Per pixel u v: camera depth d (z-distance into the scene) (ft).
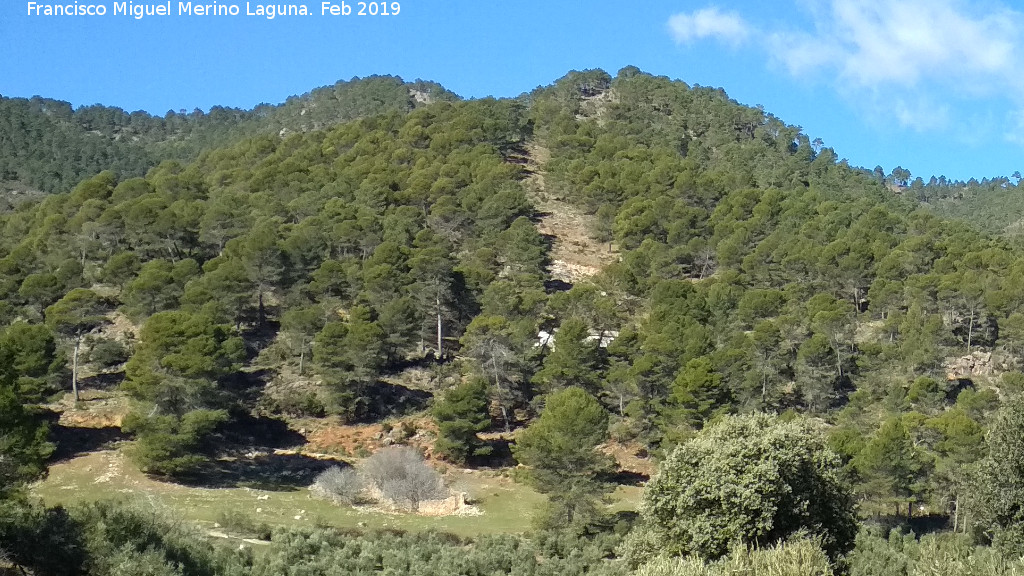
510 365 248.32
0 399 126.62
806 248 336.90
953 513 189.26
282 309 276.21
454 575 135.03
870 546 130.11
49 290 256.11
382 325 252.21
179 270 271.08
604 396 241.96
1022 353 273.95
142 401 198.18
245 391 231.91
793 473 107.45
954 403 244.83
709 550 104.17
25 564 100.83
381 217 346.13
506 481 213.66
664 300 284.41
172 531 116.16
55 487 181.16
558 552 161.17
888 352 258.78
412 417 235.61
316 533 147.54
